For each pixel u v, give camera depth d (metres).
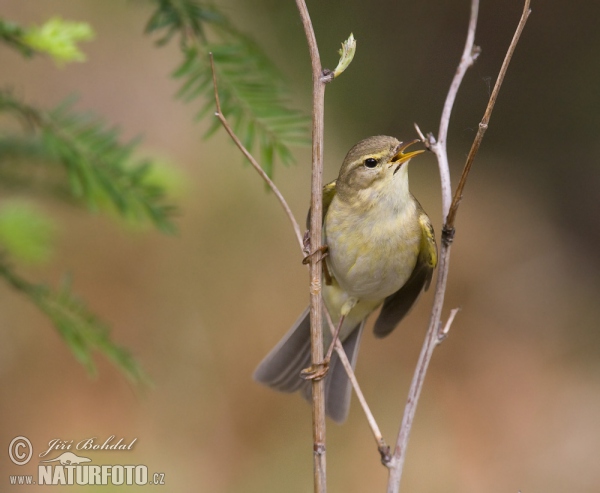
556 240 16.62
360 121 16.78
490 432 12.87
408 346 13.88
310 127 4.74
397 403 12.84
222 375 11.48
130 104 11.71
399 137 17.02
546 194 17.41
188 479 10.29
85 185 4.48
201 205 12.17
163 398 10.94
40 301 4.32
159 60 12.09
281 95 4.89
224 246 12.17
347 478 11.50
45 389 10.17
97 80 11.67
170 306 11.56
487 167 17.70
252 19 13.66
